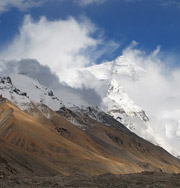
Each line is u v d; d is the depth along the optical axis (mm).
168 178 120250
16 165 171250
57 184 115562
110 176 129625
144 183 113312
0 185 113250
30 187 110250
